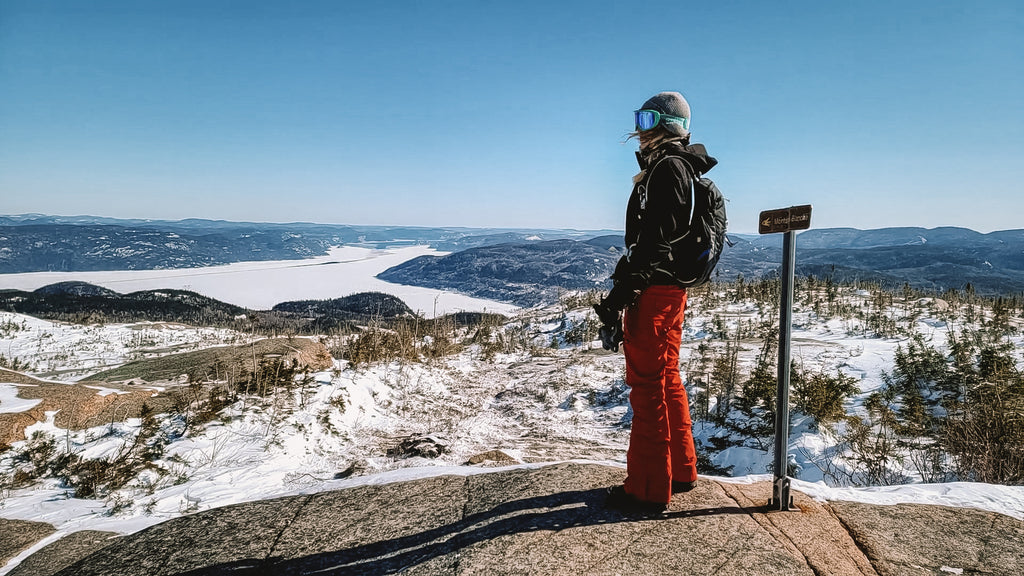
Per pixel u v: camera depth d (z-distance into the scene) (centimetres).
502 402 1153
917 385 902
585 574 190
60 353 2542
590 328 2083
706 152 216
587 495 251
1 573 303
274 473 669
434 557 208
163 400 869
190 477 635
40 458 632
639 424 231
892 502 255
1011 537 224
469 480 288
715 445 861
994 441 501
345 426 873
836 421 796
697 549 205
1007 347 1010
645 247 200
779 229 225
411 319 1892
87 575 232
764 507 241
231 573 217
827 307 2056
